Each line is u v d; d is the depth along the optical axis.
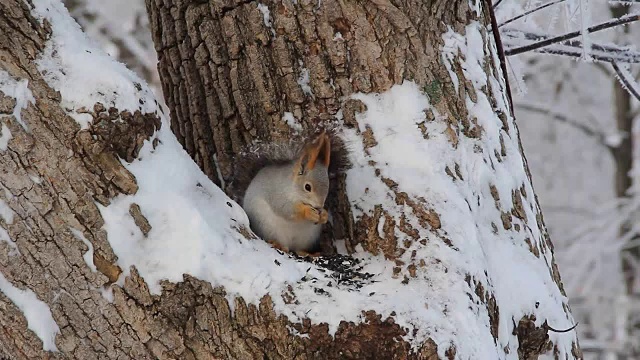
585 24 6.31
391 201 4.41
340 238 4.70
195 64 5.06
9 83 3.75
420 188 4.37
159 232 3.90
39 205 3.73
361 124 4.66
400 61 4.65
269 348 3.83
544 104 13.33
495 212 4.55
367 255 4.40
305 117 4.79
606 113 14.09
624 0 7.11
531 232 4.67
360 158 4.61
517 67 7.21
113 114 3.85
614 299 12.90
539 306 4.42
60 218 3.75
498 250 4.44
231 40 4.89
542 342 4.46
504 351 4.20
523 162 4.95
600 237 12.53
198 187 4.14
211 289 3.86
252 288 3.89
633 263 13.03
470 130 4.65
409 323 3.80
